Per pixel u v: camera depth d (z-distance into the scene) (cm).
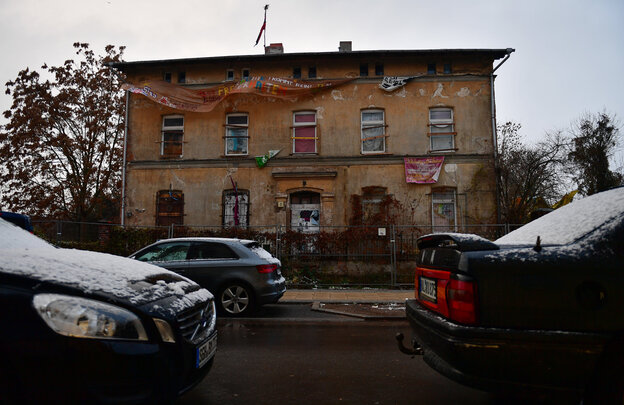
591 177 1888
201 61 1675
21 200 2012
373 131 1661
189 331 289
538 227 341
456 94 1639
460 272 269
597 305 241
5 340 217
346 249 1280
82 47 2091
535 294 250
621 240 254
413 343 348
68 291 239
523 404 338
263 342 566
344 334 623
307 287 1200
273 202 1638
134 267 327
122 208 1683
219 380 398
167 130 1723
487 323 254
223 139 1691
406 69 1664
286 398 351
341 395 359
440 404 339
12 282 233
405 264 1441
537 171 1808
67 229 1202
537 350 242
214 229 1577
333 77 1678
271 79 1653
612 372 234
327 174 1609
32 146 1981
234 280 768
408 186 1608
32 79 2022
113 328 236
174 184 1680
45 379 217
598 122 1909
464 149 1614
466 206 1581
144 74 1739
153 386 242
